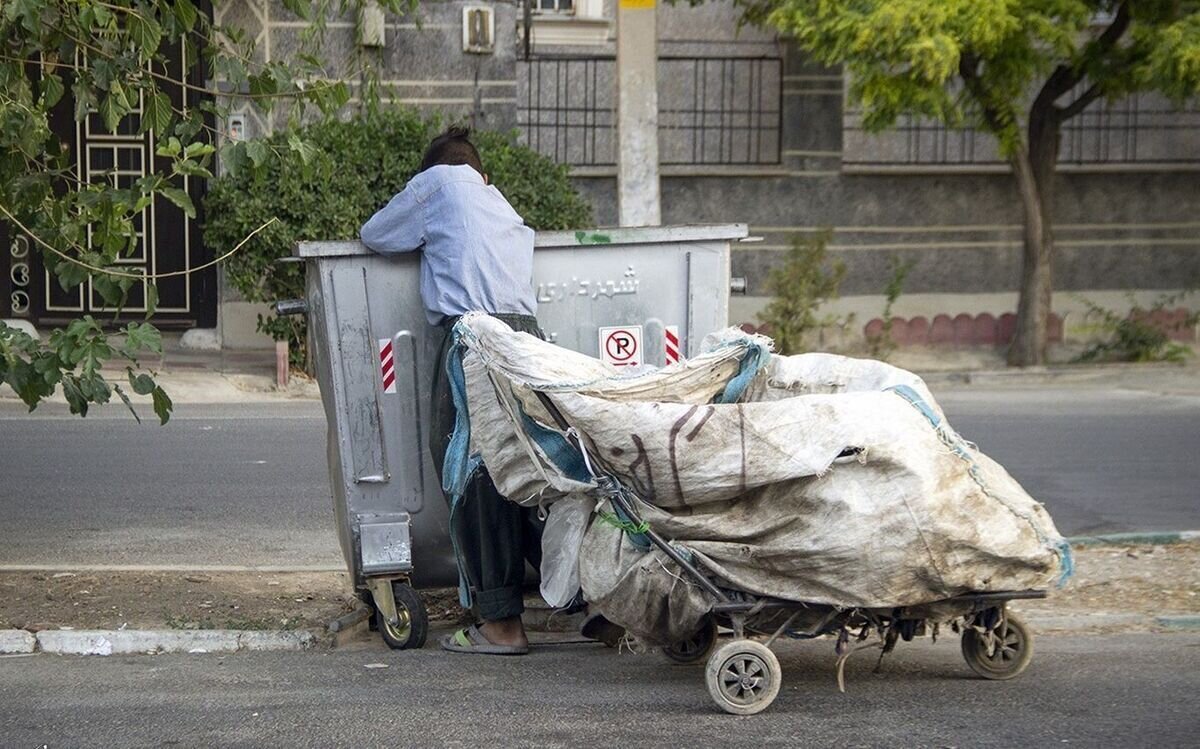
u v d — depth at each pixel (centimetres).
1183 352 1928
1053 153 1812
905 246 2023
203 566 835
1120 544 867
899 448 530
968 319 1984
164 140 688
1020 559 534
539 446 581
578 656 647
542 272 679
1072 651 644
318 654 653
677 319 686
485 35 1762
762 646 543
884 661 630
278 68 721
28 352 664
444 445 638
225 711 548
